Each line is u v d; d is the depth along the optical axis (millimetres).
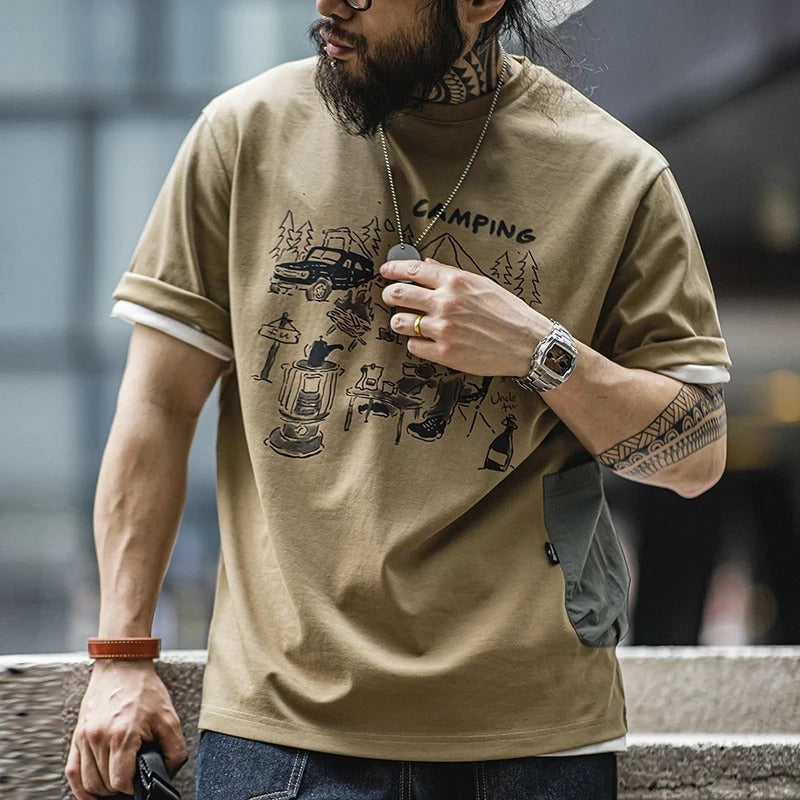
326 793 2385
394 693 2395
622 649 3797
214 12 14844
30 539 14930
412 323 2477
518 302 2523
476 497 2502
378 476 2467
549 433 2670
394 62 2521
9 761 2924
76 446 15078
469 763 2443
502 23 2727
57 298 15016
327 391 2527
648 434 2633
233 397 2729
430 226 2604
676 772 3137
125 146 14930
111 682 2609
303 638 2422
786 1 6664
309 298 2568
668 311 2686
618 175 2699
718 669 3779
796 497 9961
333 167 2629
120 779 2545
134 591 2629
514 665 2455
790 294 10016
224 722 2479
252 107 2699
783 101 7566
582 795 2502
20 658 3014
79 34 14852
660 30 7441
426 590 2457
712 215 9680
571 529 2613
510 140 2676
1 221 14875
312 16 14883
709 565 9734
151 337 2693
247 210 2637
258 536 2562
